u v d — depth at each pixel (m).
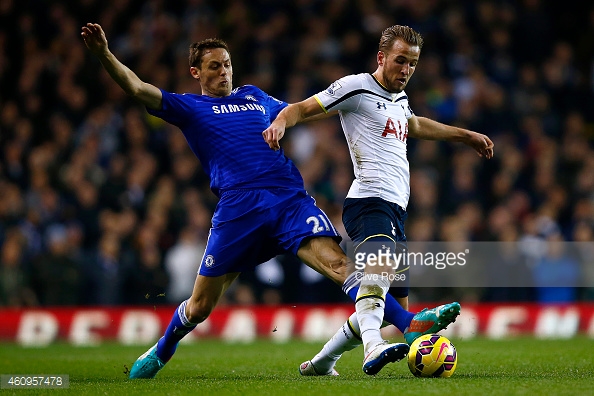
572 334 44.28
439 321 19.55
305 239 21.23
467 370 22.81
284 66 58.44
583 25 65.38
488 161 53.91
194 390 18.41
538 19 62.72
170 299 45.06
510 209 51.12
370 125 21.42
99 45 20.30
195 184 51.06
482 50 60.84
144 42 59.19
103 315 43.28
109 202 49.34
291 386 18.59
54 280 43.62
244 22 59.59
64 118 54.97
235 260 21.72
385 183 21.28
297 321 43.91
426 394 16.72
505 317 44.03
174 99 22.05
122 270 44.75
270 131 20.41
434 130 23.81
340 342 21.47
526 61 62.34
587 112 60.81
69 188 49.47
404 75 21.23
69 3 60.69
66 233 46.84
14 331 42.56
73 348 37.53
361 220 20.98
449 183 51.47
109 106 55.78
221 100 22.61
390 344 18.97
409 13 60.69
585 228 47.53
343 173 50.03
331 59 58.31
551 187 52.94
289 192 21.86
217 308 43.84
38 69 57.19
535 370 22.72
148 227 46.31
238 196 21.72
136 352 34.50
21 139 53.34
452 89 57.50
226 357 30.36
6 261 43.84
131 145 53.59
